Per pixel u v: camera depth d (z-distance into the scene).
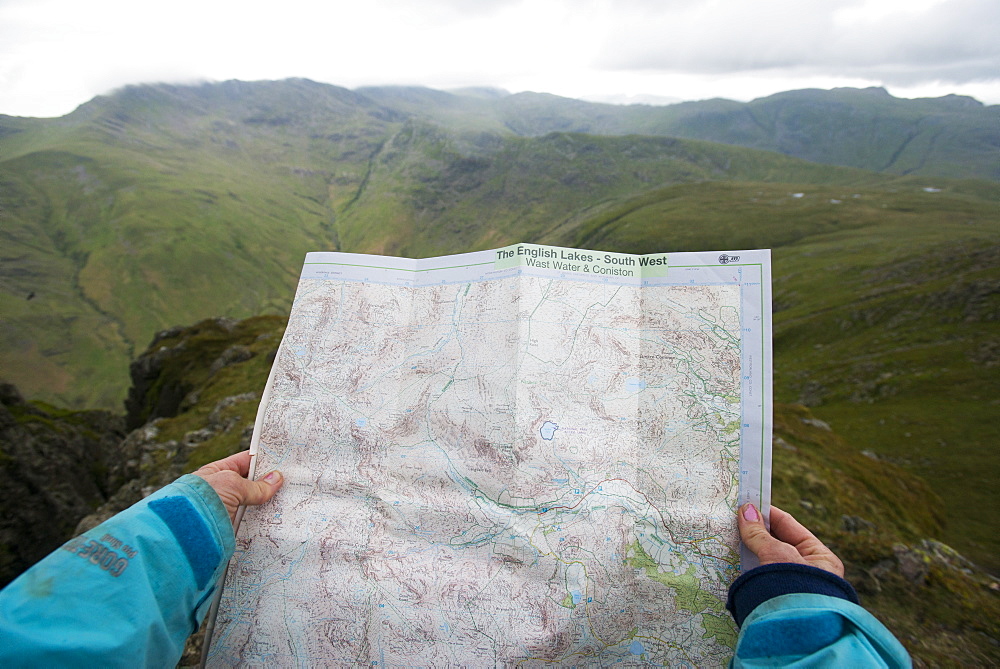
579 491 1.61
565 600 1.53
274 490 1.62
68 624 0.87
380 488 1.66
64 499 21.47
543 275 1.75
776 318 68.25
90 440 27.98
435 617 1.52
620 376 1.70
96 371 125.62
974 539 23.72
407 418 1.74
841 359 53.59
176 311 149.38
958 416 38.47
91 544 0.99
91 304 145.75
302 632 1.52
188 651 3.30
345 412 1.73
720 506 1.58
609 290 1.78
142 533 1.06
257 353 24.42
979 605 5.49
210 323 36.62
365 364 1.78
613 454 1.65
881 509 9.93
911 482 15.72
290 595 1.54
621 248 111.94
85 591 0.92
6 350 121.69
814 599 1.07
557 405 1.67
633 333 1.74
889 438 38.03
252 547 1.58
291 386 1.75
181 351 32.03
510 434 1.64
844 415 43.91
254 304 161.50
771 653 1.04
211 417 14.24
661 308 1.74
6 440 21.33
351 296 1.84
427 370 1.77
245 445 10.44
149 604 0.99
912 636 5.18
